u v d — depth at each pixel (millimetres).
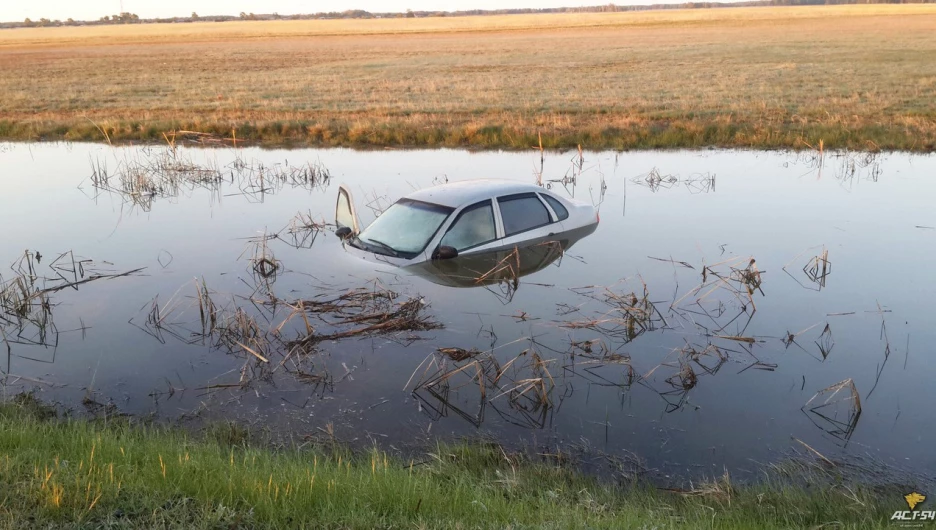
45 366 6938
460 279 8617
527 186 9969
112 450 4828
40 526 3678
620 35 85125
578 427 5957
